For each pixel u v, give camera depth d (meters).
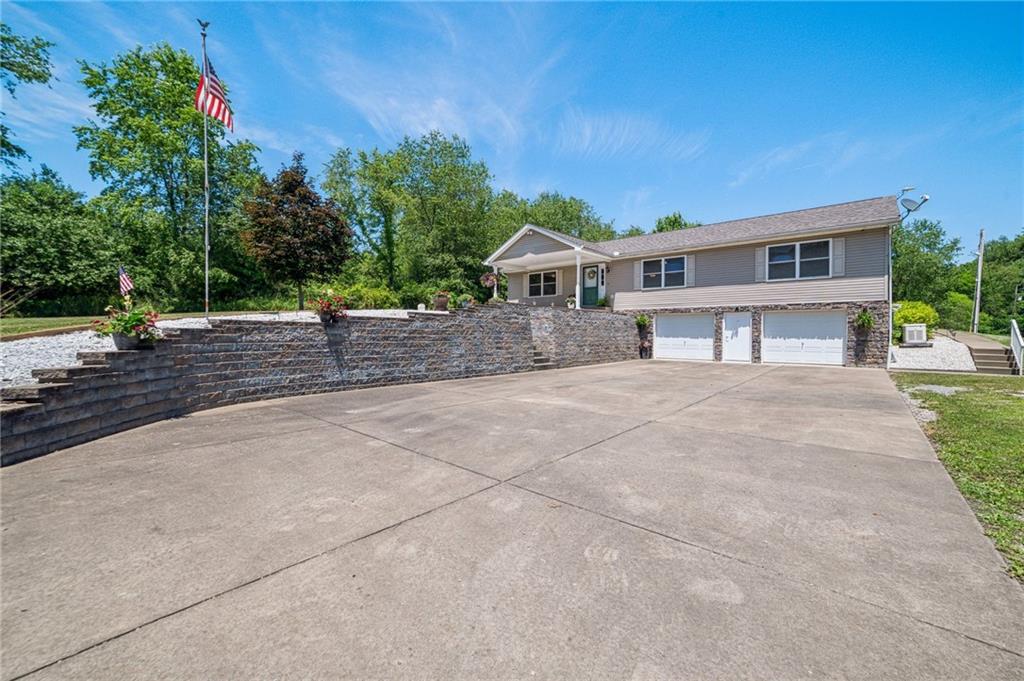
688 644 1.65
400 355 9.31
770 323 14.71
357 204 29.83
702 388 8.67
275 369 7.36
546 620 1.80
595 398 7.45
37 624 1.75
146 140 22.00
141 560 2.25
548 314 13.45
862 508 2.91
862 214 13.40
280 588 2.02
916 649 1.62
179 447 4.39
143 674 1.50
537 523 2.71
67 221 18.05
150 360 5.53
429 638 1.69
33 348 6.75
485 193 30.22
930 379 9.73
